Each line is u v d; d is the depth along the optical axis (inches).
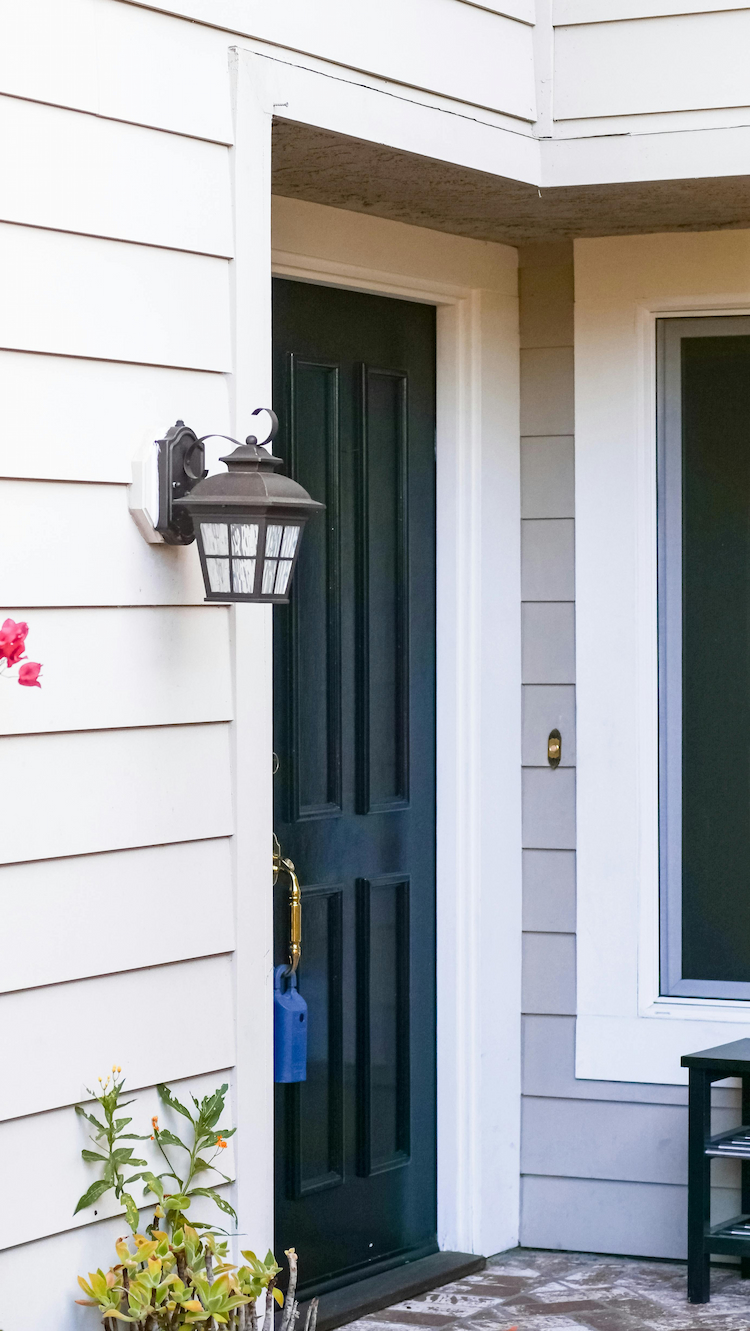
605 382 146.7
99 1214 95.0
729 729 146.6
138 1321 91.3
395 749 143.3
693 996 147.1
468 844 146.3
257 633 106.3
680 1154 145.1
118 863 96.8
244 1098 105.3
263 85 106.0
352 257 134.3
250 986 105.7
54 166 92.3
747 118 125.3
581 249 146.6
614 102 127.5
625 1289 138.3
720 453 146.7
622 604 146.6
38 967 91.2
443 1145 146.3
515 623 149.6
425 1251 144.9
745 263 143.3
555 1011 148.9
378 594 140.9
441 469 146.5
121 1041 96.9
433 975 146.9
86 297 94.4
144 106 98.0
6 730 89.0
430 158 119.1
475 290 146.3
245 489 93.2
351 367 138.1
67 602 92.8
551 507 149.2
